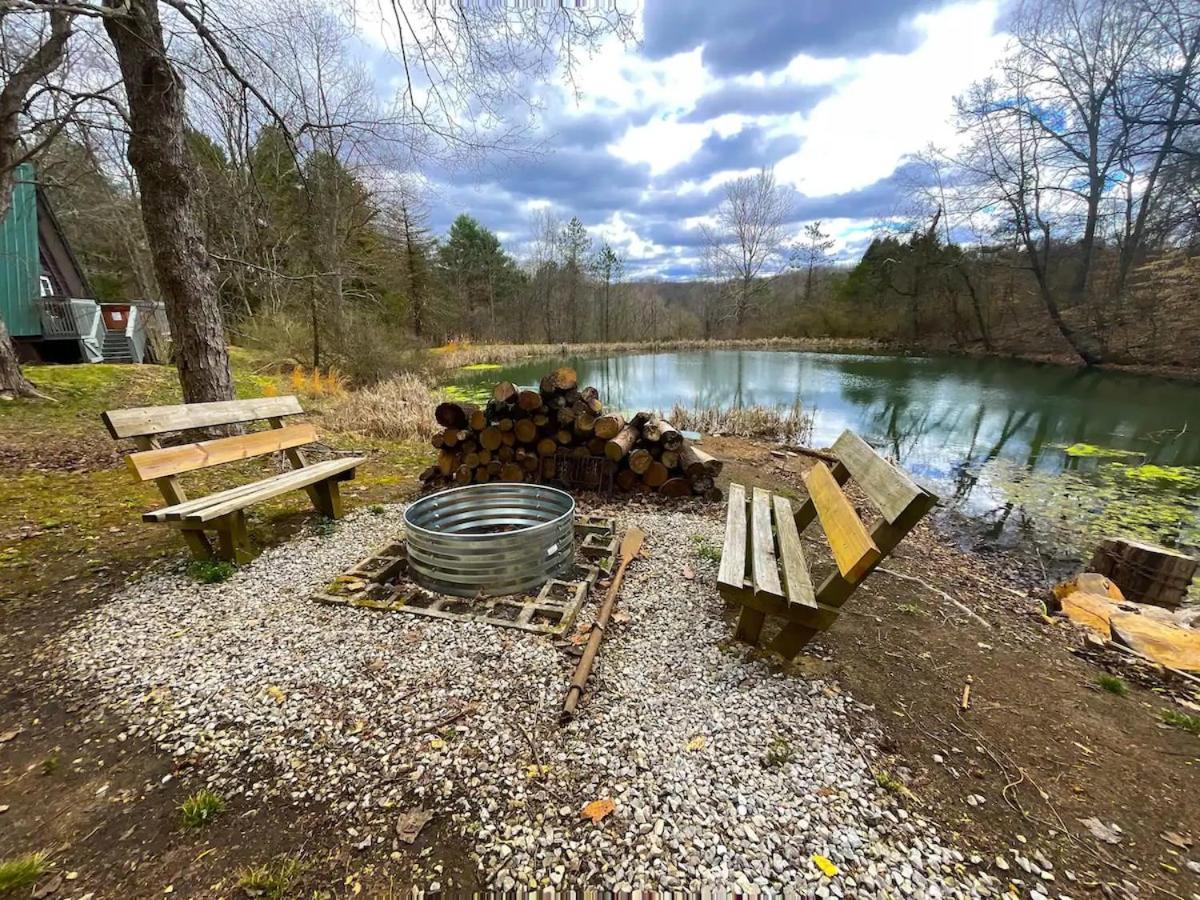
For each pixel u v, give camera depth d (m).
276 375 12.10
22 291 11.50
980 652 2.56
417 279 23.62
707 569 3.22
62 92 5.82
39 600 2.64
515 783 1.62
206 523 2.93
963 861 1.43
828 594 2.10
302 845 1.43
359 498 4.49
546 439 4.87
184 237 4.67
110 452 5.36
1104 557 3.79
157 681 2.06
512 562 2.80
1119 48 14.53
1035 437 9.11
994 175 18.31
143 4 4.07
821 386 15.11
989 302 21.52
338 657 2.21
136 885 1.32
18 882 1.30
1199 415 10.59
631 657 2.29
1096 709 2.15
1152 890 1.38
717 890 1.33
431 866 1.38
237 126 5.16
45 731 1.82
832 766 1.73
